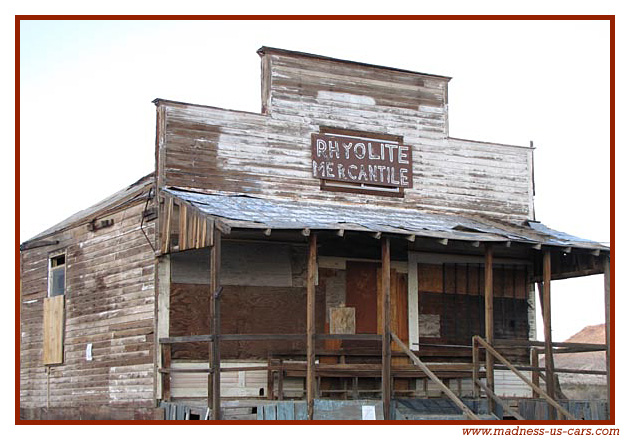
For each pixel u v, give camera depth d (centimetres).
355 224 1988
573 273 2427
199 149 2181
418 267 2416
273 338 1881
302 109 2320
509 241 2100
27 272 2639
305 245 2270
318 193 2305
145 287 2120
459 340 2439
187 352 2094
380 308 2339
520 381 2514
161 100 2153
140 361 2108
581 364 4322
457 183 2489
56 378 2436
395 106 2439
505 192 2558
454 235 2055
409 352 1945
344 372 2144
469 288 2483
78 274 2397
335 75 2377
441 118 2500
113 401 2189
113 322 2223
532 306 2561
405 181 2416
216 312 1827
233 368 1956
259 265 2203
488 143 2553
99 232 2331
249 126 2250
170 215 2052
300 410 1898
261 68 2319
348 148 2358
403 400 2184
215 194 2172
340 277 2298
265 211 2019
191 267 2133
